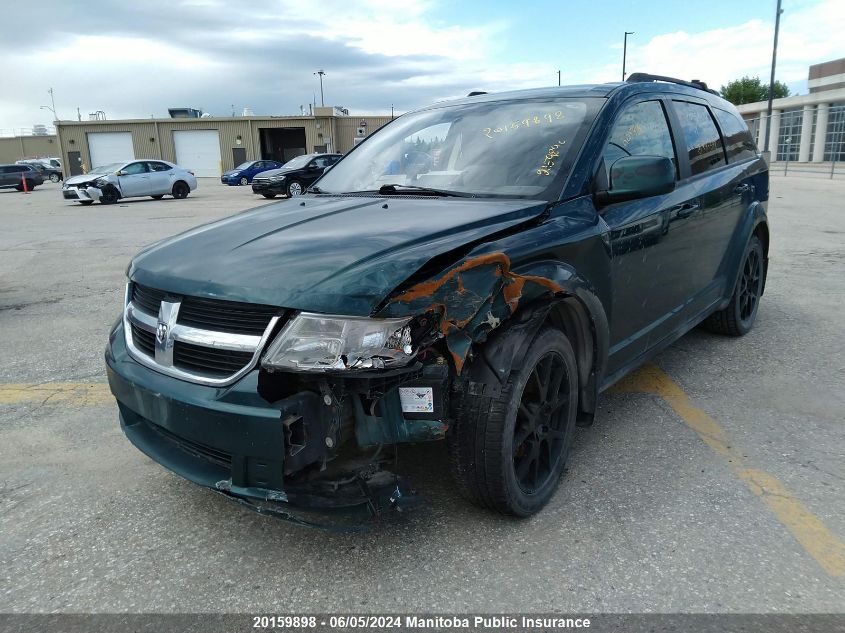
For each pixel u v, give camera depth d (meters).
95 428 3.70
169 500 2.93
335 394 2.13
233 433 2.13
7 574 2.42
